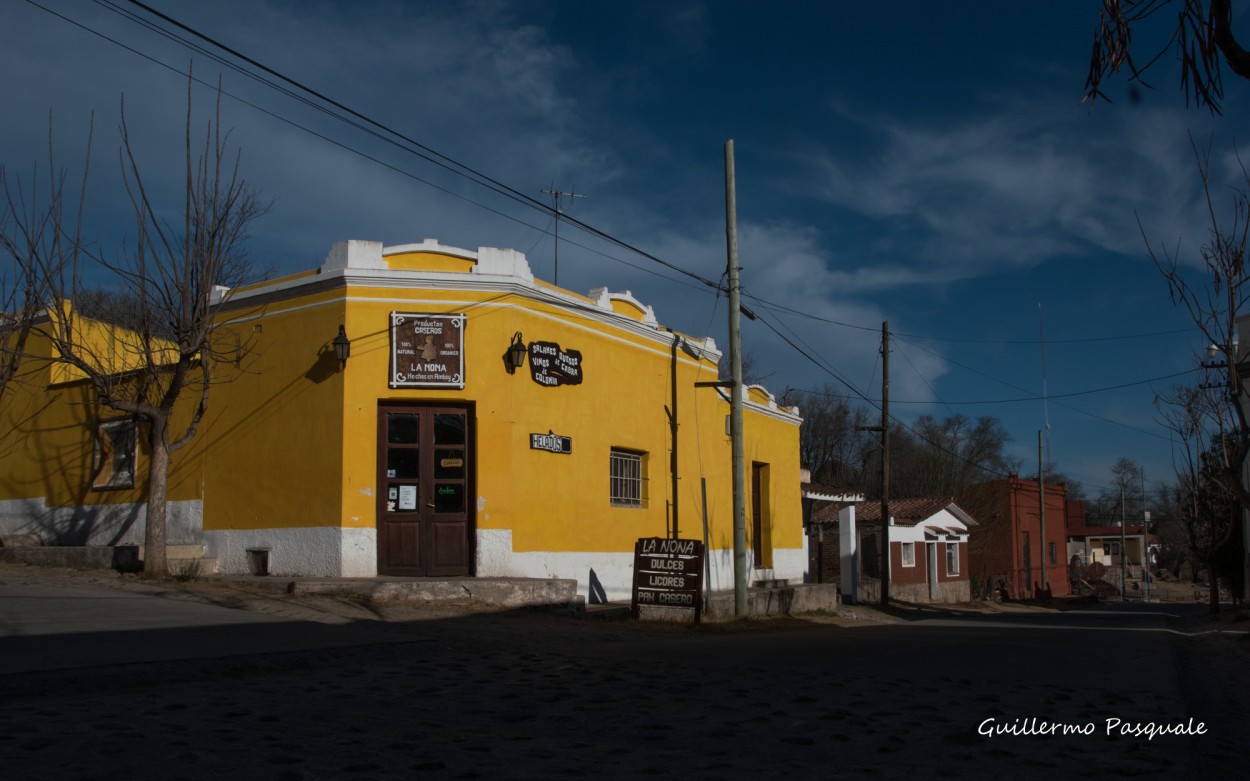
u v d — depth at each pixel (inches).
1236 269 500.7
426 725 276.2
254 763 223.8
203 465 686.5
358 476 613.6
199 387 701.9
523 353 645.3
